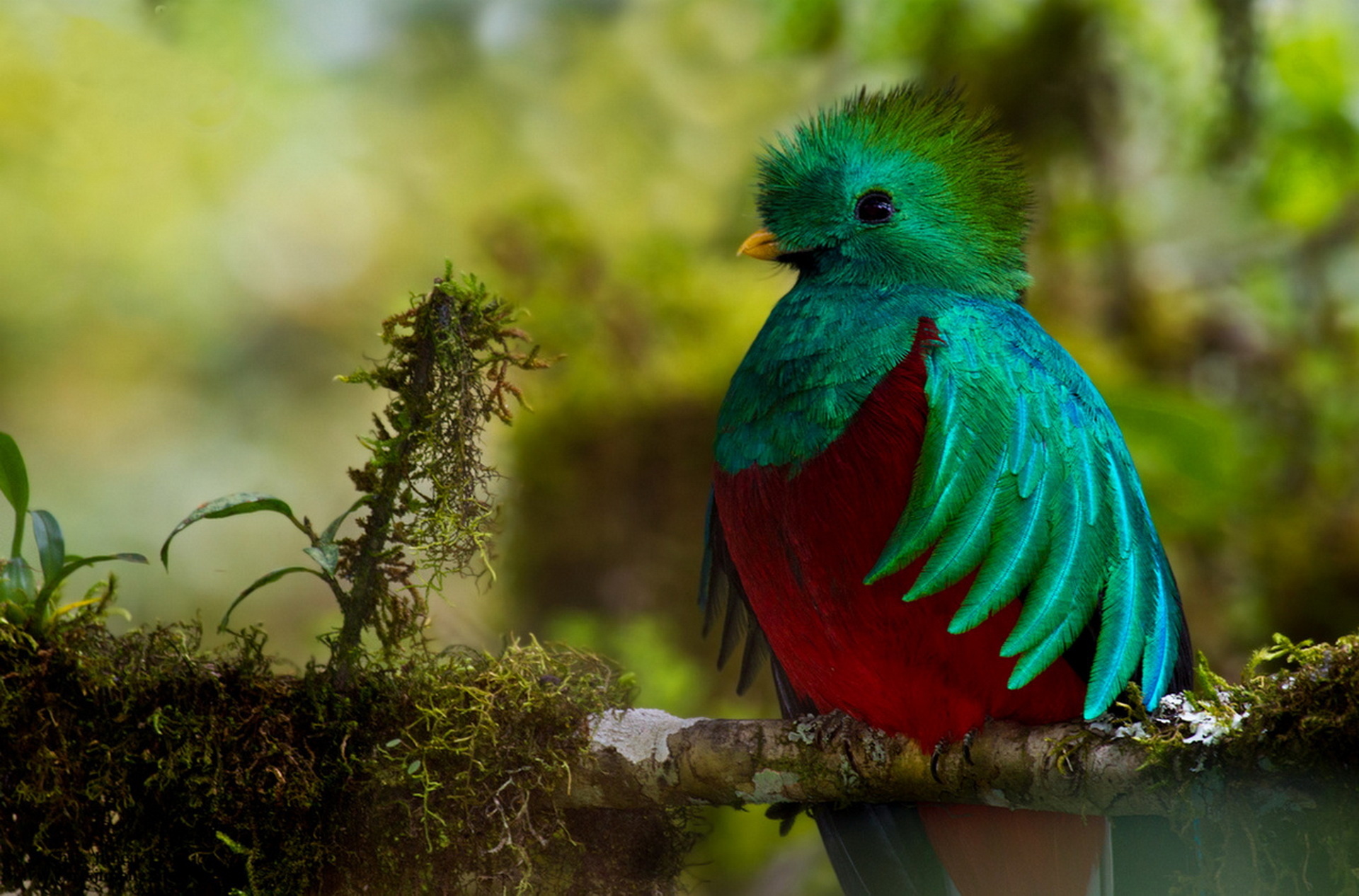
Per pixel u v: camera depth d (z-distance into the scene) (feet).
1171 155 42.70
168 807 18.95
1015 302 24.03
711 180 49.52
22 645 18.61
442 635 36.63
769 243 23.76
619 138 51.21
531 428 39.04
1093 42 41.65
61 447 54.44
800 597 20.98
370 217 53.47
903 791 20.15
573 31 52.95
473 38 53.21
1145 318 41.27
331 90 52.75
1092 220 40.93
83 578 51.80
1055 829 21.22
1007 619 19.79
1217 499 35.70
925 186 23.43
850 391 20.75
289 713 19.16
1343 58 41.27
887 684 20.24
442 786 19.24
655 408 39.06
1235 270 42.78
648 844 20.53
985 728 19.94
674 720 20.08
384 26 53.01
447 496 18.95
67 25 48.44
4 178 50.55
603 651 34.60
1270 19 41.52
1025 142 41.93
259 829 18.94
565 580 38.55
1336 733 16.28
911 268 23.04
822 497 20.53
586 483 38.83
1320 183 41.73
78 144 49.80
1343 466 39.58
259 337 55.21
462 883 19.21
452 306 18.99
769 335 22.27
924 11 42.57
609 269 40.45
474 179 52.54
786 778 20.12
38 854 18.97
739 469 21.58
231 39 50.44
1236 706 17.33
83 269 53.11
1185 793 17.29
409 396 18.95
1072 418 20.74
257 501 18.48
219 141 51.57
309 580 52.80
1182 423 35.58
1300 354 41.01
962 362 20.54
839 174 23.35
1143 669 19.45
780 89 50.49
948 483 19.76
